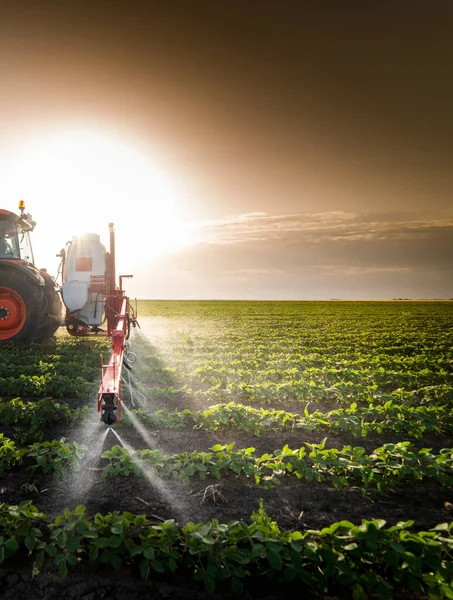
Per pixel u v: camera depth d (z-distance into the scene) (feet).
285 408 22.48
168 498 12.53
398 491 13.30
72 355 34.22
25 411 19.19
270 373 29.37
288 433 18.28
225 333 61.72
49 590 8.96
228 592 8.99
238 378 28.63
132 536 10.38
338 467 13.74
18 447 16.34
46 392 24.06
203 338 54.19
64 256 37.11
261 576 9.41
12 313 37.58
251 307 171.12
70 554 9.36
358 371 30.32
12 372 27.68
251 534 9.63
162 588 9.05
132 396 23.03
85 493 12.73
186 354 41.24
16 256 38.65
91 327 36.52
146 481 13.51
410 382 27.89
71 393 24.21
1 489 12.93
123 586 9.09
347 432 18.44
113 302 34.17
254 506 12.19
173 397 24.03
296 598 8.87
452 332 65.98
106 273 34.24
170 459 14.70
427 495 13.06
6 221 37.93
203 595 8.89
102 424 18.75
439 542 9.48
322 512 11.97
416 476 13.53
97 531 9.90
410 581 8.84
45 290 41.68
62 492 12.78
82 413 19.62
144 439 17.33
